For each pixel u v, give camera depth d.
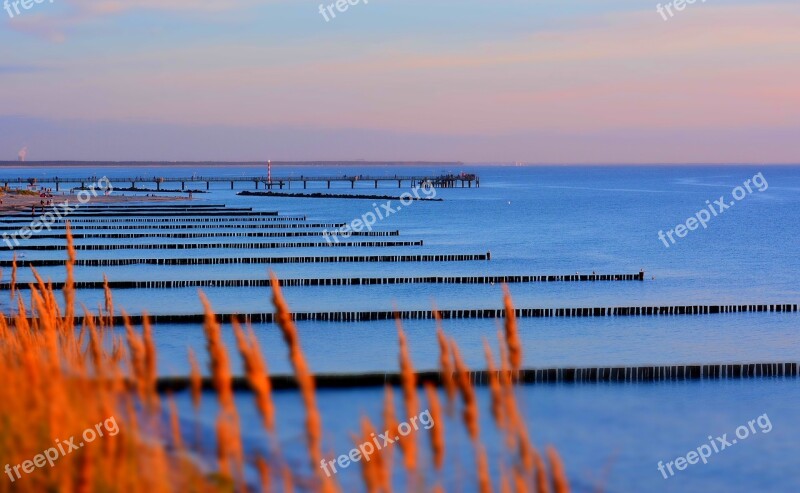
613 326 33.00
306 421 3.44
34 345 8.43
